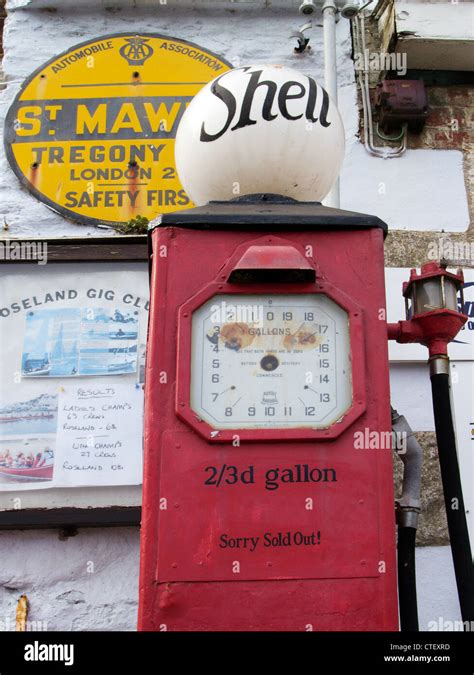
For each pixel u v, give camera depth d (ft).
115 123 12.56
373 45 13.38
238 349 7.02
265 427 6.81
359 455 6.80
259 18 13.60
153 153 12.37
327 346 7.07
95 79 12.86
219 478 6.70
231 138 7.89
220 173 8.03
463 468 10.75
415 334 8.08
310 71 13.17
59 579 10.25
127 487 10.43
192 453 6.74
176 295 7.14
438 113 12.93
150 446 6.76
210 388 6.90
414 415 11.10
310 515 6.64
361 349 7.02
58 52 13.24
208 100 8.20
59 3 13.47
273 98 7.96
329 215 7.43
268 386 6.93
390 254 11.90
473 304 11.58
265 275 7.04
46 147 12.41
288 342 7.06
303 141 7.93
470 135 12.79
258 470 6.72
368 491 6.72
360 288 7.23
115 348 11.05
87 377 10.90
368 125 12.67
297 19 13.60
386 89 12.50
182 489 6.66
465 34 12.46
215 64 13.07
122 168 12.27
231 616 6.42
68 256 11.39
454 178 12.48
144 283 11.41
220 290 7.14
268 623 6.41
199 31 13.46
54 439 10.58
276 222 7.33
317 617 6.44
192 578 6.48
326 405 6.91
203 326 7.07
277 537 6.59
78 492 10.42
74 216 11.98
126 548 10.38
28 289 11.36
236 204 7.88
